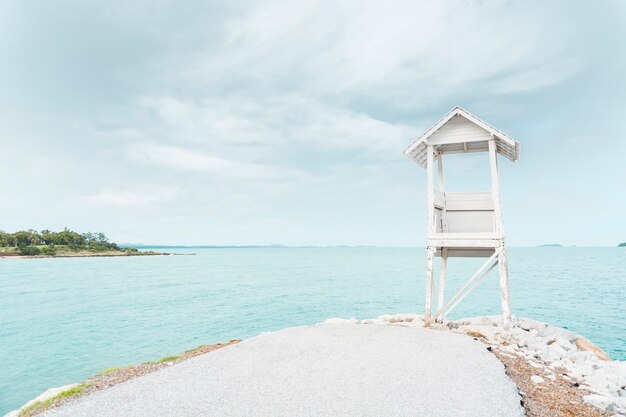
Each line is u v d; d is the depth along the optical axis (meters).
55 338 29.11
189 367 9.69
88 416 6.85
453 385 8.21
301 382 8.39
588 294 49.84
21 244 181.38
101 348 26.06
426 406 7.08
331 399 7.41
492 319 17.27
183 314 38.16
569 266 115.50
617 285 60.59
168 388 8.17
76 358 23.89
